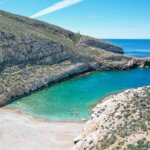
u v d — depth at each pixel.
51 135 45.44
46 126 49.25
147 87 44.66
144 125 33.56
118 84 86.06
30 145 41.97
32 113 56.69
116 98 44.34
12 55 83.31
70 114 56.28
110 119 37.91
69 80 89.50
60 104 63.28
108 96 70.12
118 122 36.19
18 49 86.19
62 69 91.69
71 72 93.38
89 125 40.66
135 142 30.92
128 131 33.34
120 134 33.25
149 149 29.55
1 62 78.75
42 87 78.06
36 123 50.78
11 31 91.44
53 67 91.44
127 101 41.06
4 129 47.34
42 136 45.03
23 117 53.91
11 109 59.06
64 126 49.41
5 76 73.94
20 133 46.00
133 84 86.56
